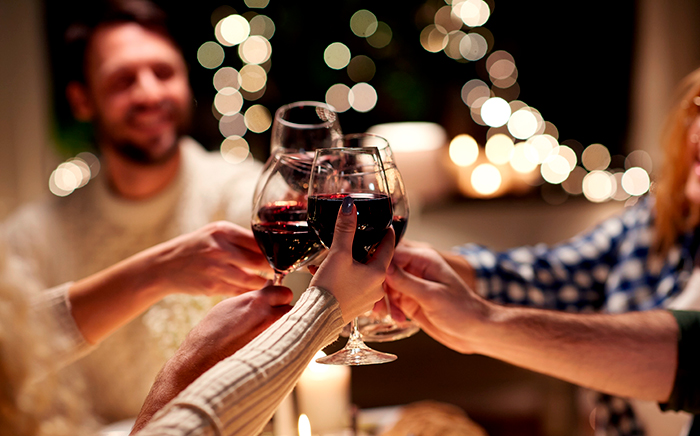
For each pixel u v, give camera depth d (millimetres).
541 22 3535
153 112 1605
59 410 905
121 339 1555
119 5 1619
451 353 3068
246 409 834
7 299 888
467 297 1107
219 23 2754
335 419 1362
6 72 2867
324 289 921
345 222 932
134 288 1145
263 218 1037
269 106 3283
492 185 3266
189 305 1334
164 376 959
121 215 1656
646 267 1495
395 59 3416
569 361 1104
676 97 1474
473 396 2746
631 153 3377
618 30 3574
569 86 3672
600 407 1498
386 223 967
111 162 1654
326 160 979
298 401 1369
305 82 3309
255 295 988
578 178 3295
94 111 1646
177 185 1669
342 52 3234
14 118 2914
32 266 1657
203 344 963
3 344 871
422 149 3232
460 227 3143
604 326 1109
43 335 912
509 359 1136
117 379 1577
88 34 1605
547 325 1107
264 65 3059
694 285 1371
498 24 3521
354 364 969
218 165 1734
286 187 1050
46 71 2939
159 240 1674
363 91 3291
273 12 3117
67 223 1688
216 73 2926
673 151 1443
